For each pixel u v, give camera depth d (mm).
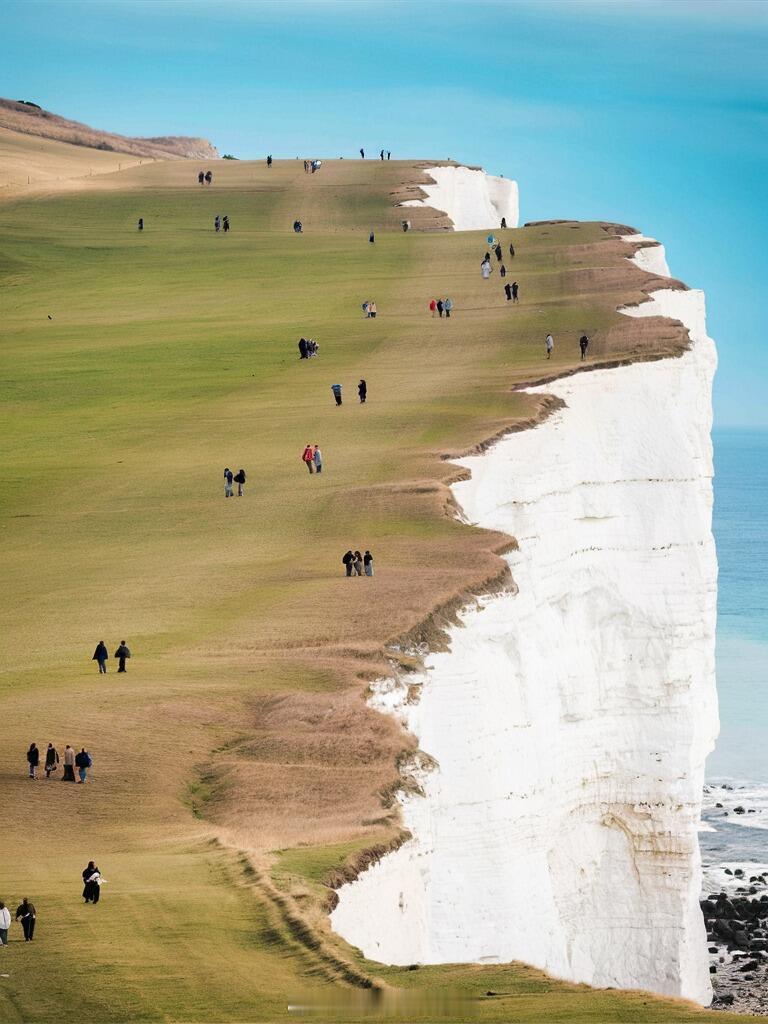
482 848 101750
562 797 131875
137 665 105562
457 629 112875
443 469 149250
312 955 62812
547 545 143625
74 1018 56094
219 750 91562
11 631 117312
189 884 71188
